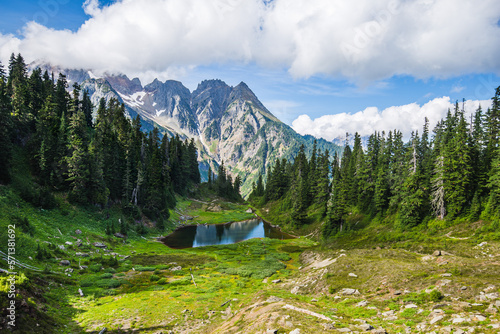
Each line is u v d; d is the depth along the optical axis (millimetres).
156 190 87688
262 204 148000
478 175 52031
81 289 31219
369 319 17625
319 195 97062
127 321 23359
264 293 25906
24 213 46156
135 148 97438
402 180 65750
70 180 62875
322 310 19531
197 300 29531
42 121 67625
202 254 59906
